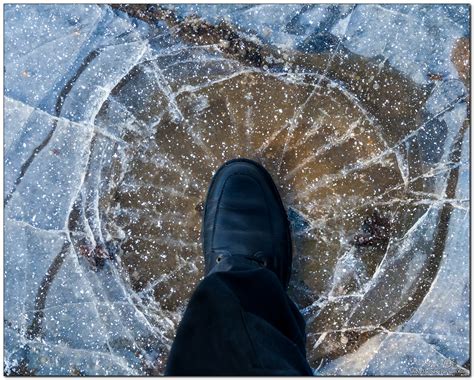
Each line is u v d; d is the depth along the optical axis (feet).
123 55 4.28
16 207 4.34
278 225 4.18
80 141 4.31
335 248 4.29
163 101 4.30
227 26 4.25
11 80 4.31
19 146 4.32
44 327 4.35
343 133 4.26
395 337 4.27
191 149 4.31
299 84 4.24
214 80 4.27
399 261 4.27
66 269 4.34
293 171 4.28
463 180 4.24
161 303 4.33
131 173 4.33
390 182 4.26
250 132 4.28
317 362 4.28
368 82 4.23
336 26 4.22
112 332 4.33
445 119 4.23
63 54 4.30
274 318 3.57
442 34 4.20
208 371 3.18
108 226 4.34
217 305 3.39
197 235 4.33
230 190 4.19
